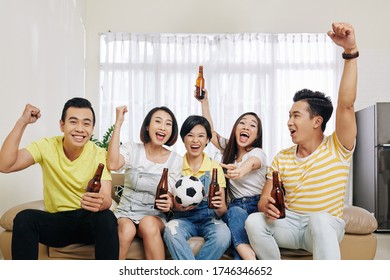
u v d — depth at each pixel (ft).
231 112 17.37
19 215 6.13
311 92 6.89
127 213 7.14
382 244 12.47
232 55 17.42
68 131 6.49
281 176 6.86
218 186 6.96
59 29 13.37
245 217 6.97
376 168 15.02
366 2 17.63
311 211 6.51
